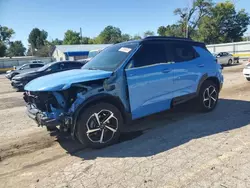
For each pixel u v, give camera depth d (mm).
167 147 3875
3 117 6797
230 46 37781
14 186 3021
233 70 17859
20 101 9688
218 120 5148
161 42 4812
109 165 3385
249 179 2816
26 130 5359
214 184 2756
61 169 3379
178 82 4938
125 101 4164
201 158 3402
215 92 5898
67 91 3707
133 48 4414
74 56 46031
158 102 4625
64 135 4820
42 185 2984
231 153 3500
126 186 2820
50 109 3744
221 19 53688
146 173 3090
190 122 5125
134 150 3846
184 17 50219
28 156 3941
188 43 5371
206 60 5621
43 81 3969
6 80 22703
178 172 3064
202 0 48438
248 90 8750
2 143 4582
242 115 5438
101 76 3852
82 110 3742
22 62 46094
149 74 4410
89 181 2988
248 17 56312
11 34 77062
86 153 3877
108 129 4023
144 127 4996
